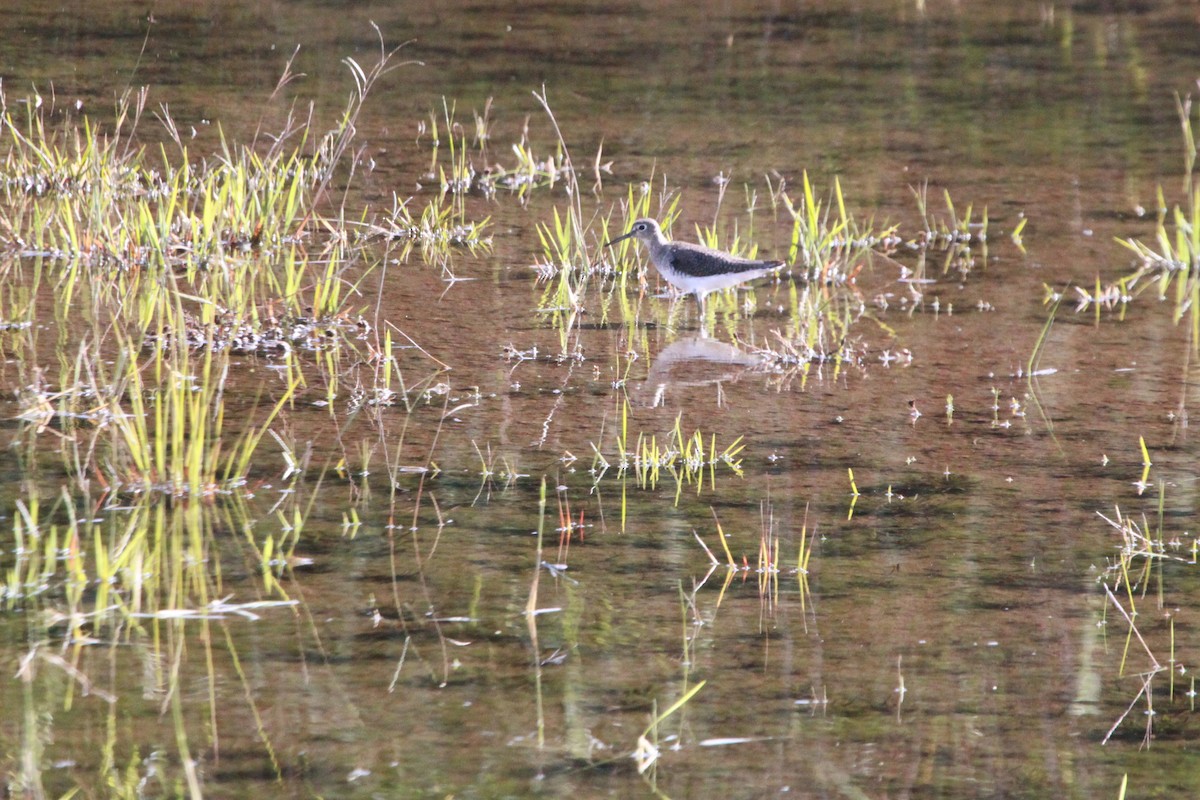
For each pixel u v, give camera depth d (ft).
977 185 72.33
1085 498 37.93
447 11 105.29
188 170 62.64
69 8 97.30
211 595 30.78
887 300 55.98
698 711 27.50
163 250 54.75
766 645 29.99
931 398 45.37
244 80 83.05
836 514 36.52
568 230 57.77
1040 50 102.94
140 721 26.20
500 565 32.89
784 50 99.81
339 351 47.09
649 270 59.41
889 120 83.66
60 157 63.72
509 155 73.05
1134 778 25.96
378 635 29.58
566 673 28.53
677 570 33.17
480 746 26.04
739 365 48.06
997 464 40.11
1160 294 57.82
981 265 60.80
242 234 57.98
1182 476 39.45
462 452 39.32
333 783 24.71
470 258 58.49
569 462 39.06
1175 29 110.63
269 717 26.55
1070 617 31.65
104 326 47.50
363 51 91.97
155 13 97.66
